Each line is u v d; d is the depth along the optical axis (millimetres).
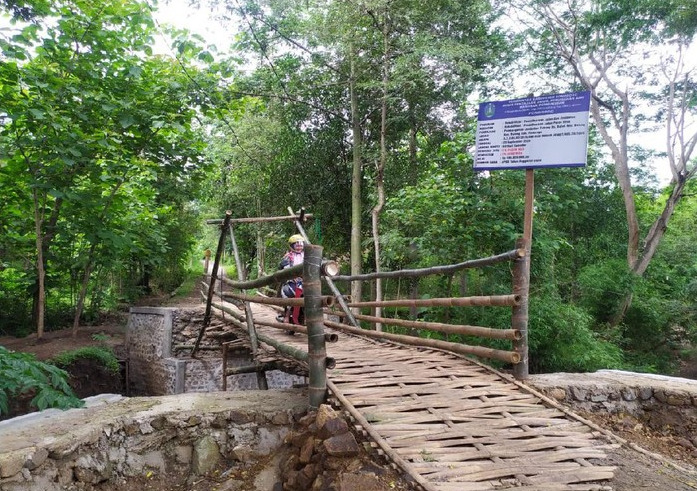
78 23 7590
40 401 3789
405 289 11133
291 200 13664
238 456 3826
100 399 4305
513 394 4008
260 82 11453
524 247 4418
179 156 8984
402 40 10023
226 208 16266
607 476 2932
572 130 4387
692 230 14672
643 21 11219
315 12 10547
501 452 3100
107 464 3547
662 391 4434
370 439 3164
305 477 3209
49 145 7523
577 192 8609
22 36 7043
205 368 10484
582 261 11875
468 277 9102
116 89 8031
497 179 7480
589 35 12055
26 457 3057
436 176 7602
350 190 13195
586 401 4441
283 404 4102
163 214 12117
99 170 8344
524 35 12148
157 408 3982
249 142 12867
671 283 12531
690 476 3088
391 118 10930
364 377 4078
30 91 7297
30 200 8688
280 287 6855
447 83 10609
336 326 6758
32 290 10273
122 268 12969
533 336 7258
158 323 10828
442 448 3105
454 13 10188
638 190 14898
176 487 3705
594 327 10438
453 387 4043
